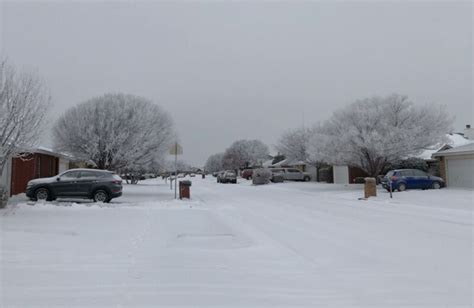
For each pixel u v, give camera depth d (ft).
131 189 112.37
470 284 20.71
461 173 89.76
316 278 21.83
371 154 99.09
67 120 95.45
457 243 31.73
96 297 18.12
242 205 65.51
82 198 63.36
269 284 20.67
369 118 96.07
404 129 91.71
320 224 42.98
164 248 29.14
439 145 95.40
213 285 20.34
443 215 49.65
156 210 53.01
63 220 41.37
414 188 86.84
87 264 23.81
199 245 30.86
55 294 18.42
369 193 76.07
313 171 172.04
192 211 52.65
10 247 27.61
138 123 96.07
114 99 97.71
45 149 85.71
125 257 25.88
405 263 25.23
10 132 45.06
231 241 32.68
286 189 112.88
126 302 17.57
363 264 24.99
